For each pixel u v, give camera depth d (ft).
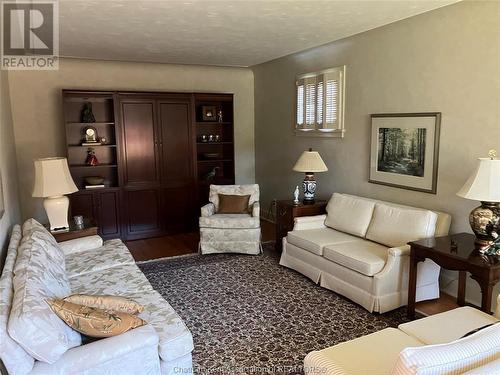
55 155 18.38
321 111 16.89
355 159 15.43
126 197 18.60
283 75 19.65
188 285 12.84
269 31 13.44
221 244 15.98
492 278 8.42
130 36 13.74
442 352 4.43
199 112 21.63
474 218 9.40
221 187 17.56
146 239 18.93
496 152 10.46
